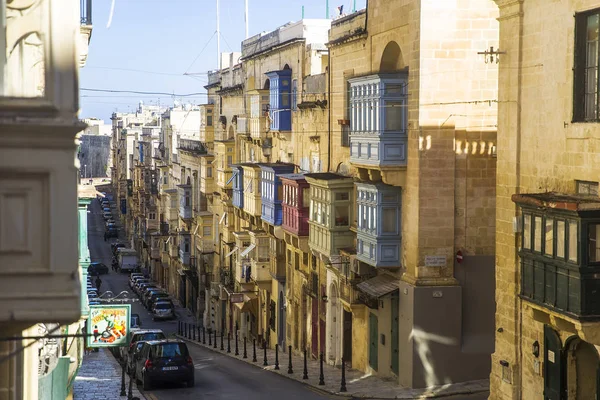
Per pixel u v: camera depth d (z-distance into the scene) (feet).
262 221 152.15
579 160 63.62
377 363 104.01
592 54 62.80
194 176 233.14
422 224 92.73
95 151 601.62
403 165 95.76
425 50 91.86
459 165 93.25
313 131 129.90
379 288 98.02
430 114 92.38
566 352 65.16
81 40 70.28
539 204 62.03
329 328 118.93
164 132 300.61
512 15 72.02
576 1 63.72
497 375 74.59
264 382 105.60
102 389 98.84
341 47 116.26
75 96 27.32
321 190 115.24
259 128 160.45
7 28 30.76
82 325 87.56
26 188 26.55
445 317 92.84
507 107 73.15
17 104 26.73
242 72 181.37
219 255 203.00
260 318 163.12
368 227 100.83
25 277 26.53
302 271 133.08
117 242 389.60
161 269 295.28
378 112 96.27
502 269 73.82
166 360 100.22
